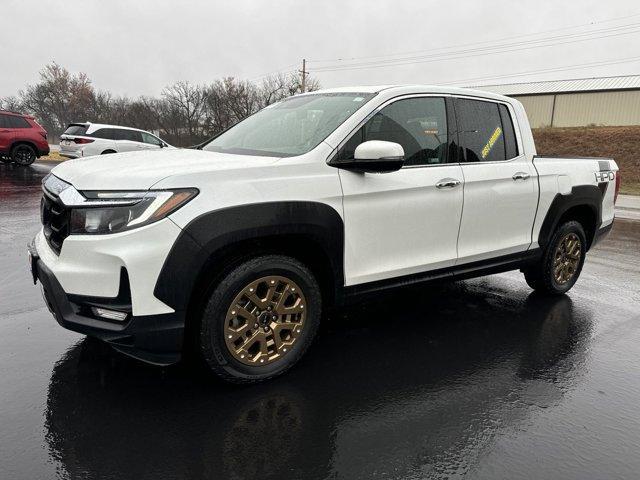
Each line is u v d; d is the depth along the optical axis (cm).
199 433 259
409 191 349
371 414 282
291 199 294
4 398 285
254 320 299
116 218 261
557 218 460
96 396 290
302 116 367
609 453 252
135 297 258
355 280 334
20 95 6125
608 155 2886
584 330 414
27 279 503
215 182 275
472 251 400
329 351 362
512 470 238
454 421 278
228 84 4919
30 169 1620
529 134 450
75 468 230
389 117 354
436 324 421
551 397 306
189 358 338
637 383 326
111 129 1664
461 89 404
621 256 711
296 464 238
